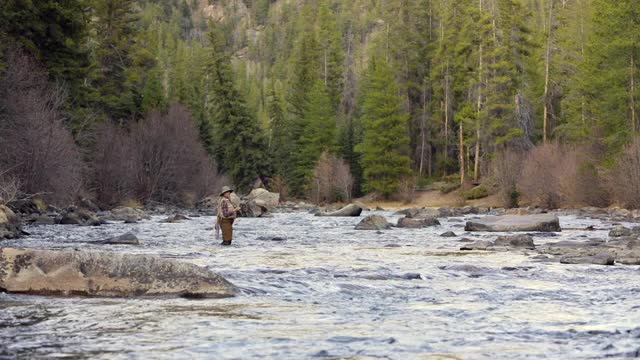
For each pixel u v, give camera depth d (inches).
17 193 1160.8
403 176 3061.0
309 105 3440.0
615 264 559.2
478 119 2802.7
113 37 2471.7
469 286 422.3
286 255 628.1
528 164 2267.5
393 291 397.7
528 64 2874.0
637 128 2074.3
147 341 247.3
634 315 315.9
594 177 2000.5
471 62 3080.7
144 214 1496.1
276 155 3622.0
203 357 222.1
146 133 2180.1
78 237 839.1
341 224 1320.1
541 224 1043.3
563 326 285.4
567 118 2655.0
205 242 796.6
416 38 3491.6
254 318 301.0
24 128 1336.1
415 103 3513.8
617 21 2101.4
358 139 3491.6
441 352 232.7
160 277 370.0
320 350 234.4
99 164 1825.8
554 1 2913.4
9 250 375.2
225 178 2775.6
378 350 235.1
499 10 2859.3
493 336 262.5
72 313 307.4
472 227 1052.5
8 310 313.7
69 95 1676.9
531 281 449.4
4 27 1518.2
